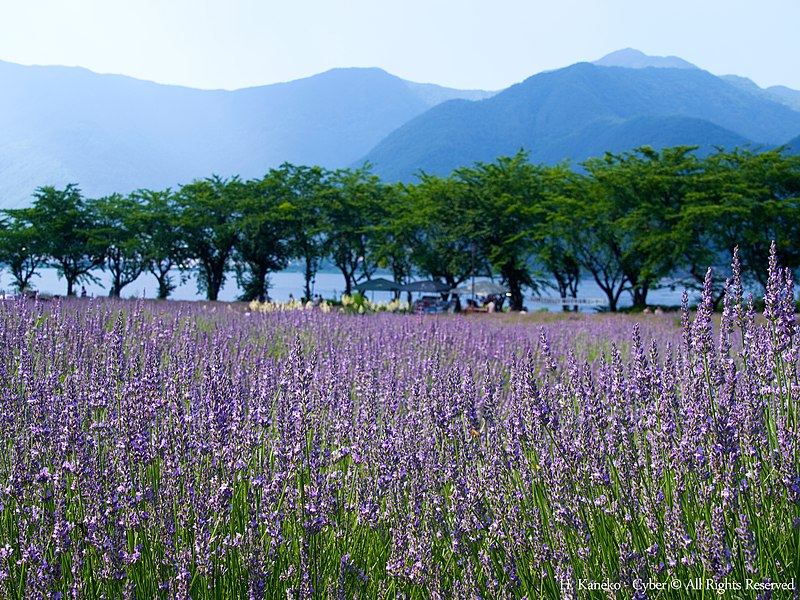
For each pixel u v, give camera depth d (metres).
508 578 3.55
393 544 3.81
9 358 6.89
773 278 3.87
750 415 3.79
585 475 3.88
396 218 64.88
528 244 57.78
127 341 8.94
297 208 63.44
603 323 21.47
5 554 3.31
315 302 35.50
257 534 3.65
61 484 3.93
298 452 4.03
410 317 17.75
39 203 67.25
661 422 3.96
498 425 4.70
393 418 5.27
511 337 13.68
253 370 7.55
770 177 51.50
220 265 68.25
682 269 51.03
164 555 3.53
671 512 3.46
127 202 69.06
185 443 4.05
